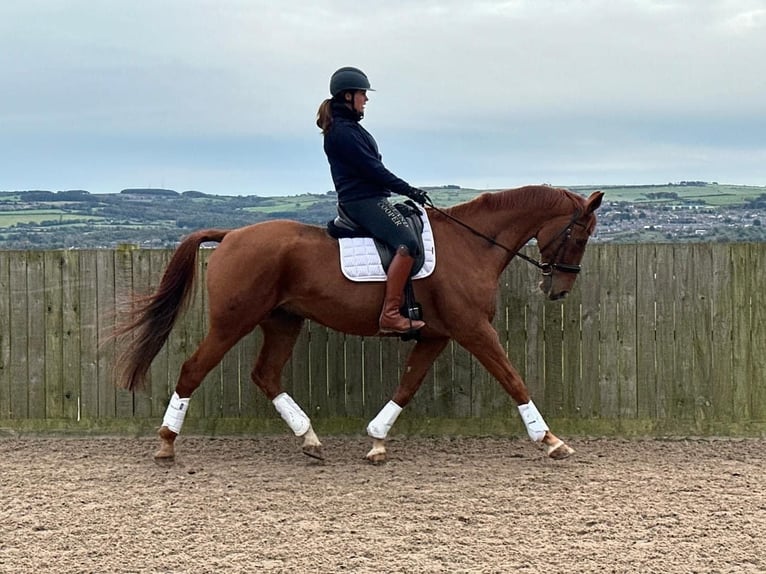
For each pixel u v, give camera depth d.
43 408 7.55
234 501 5.55
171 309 6.56
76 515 5.25
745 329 7.41
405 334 6.38
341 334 7.48
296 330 6.85
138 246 7.68
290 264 6.31
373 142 6.34
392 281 6.20
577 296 7.45
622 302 7.45
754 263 7.38
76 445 7.22
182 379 6.47
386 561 4.46
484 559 4.49
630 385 7.46
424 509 5.37
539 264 6.79
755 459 6.71
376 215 6.23
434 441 7.37
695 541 4.77
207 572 4.32
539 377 7.48
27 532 4.93
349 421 7.50
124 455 6.87
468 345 6.50
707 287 7.41
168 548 4.66
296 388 7.50
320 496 5.67
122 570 4.35
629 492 5.75
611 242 7.43
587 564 4.41
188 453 6.94
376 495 5.70
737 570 4.34
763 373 7.41
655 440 7.40
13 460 6.70
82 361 7.52
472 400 7.50
